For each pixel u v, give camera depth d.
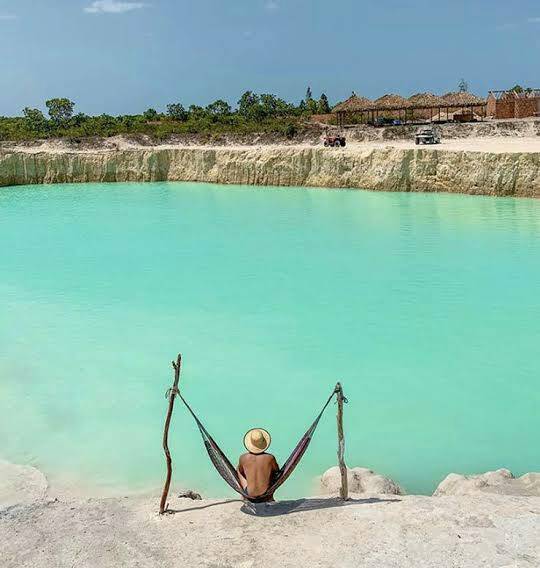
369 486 11.80
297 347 19.42
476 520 9.57
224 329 20.95
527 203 37.94
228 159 54.38
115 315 22.42
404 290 24.34
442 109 76.25
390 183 44.91
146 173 57.50
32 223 39.25
